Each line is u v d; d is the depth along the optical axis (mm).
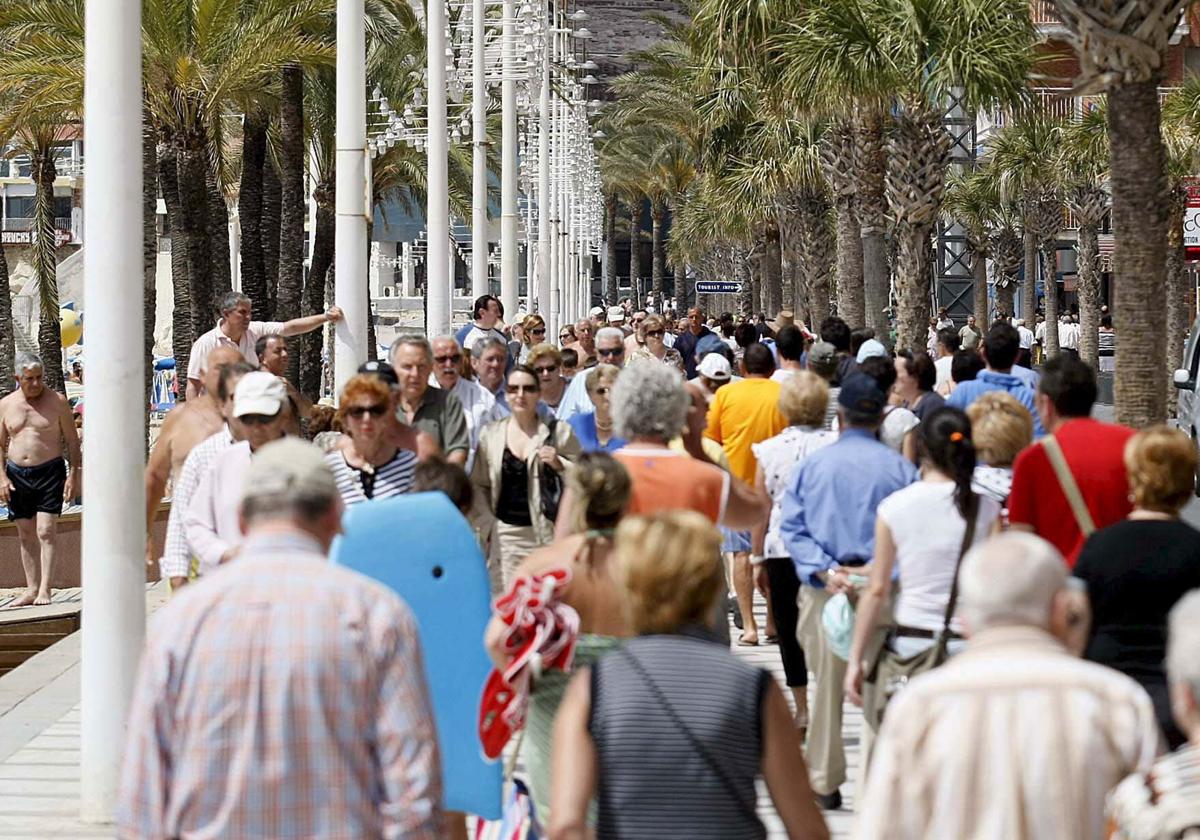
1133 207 46125
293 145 99000
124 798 14000
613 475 19172
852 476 25922
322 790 13844
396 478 26438
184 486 27062
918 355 38688
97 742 27125
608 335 44844
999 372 37219
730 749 14055
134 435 26797
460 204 161375
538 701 19109
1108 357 155375
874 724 23391
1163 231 46219
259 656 13969
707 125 136125
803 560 26281
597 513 19188
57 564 57938
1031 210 178625
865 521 25797
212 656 14016
